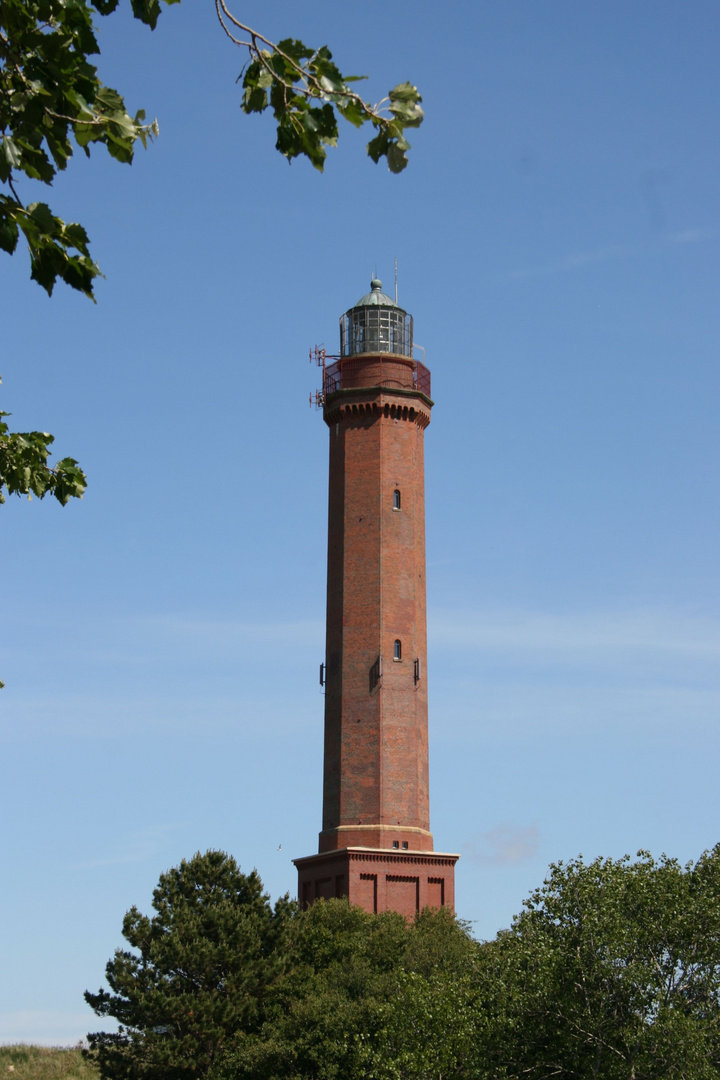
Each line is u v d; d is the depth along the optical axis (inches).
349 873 3353.8
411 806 3489.2
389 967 2947.8
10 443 886.4
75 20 542.6
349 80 567.5
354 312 3875.5
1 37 527.8
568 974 2005.4
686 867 2165.4
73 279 567.8
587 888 2075.5
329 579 3703.3
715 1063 1955.0
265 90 573.9
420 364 3833.7
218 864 3120.1
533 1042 2023.9
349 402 3735.2
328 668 3644.2
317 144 584.4
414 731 3545.8
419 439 3796.8
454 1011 2114.9
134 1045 2795.3
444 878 3454.7
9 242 548.1
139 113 554.6
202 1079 2738.7
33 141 536.7
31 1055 3740.2
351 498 3695.9
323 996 2711.6
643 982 1956.2
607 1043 1964.8
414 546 3690.9
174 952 2829.7
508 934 2247.8
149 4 553.0
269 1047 2588.6
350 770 3496.6
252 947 2906.0
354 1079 2460.6
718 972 1995.6
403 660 3585.1
